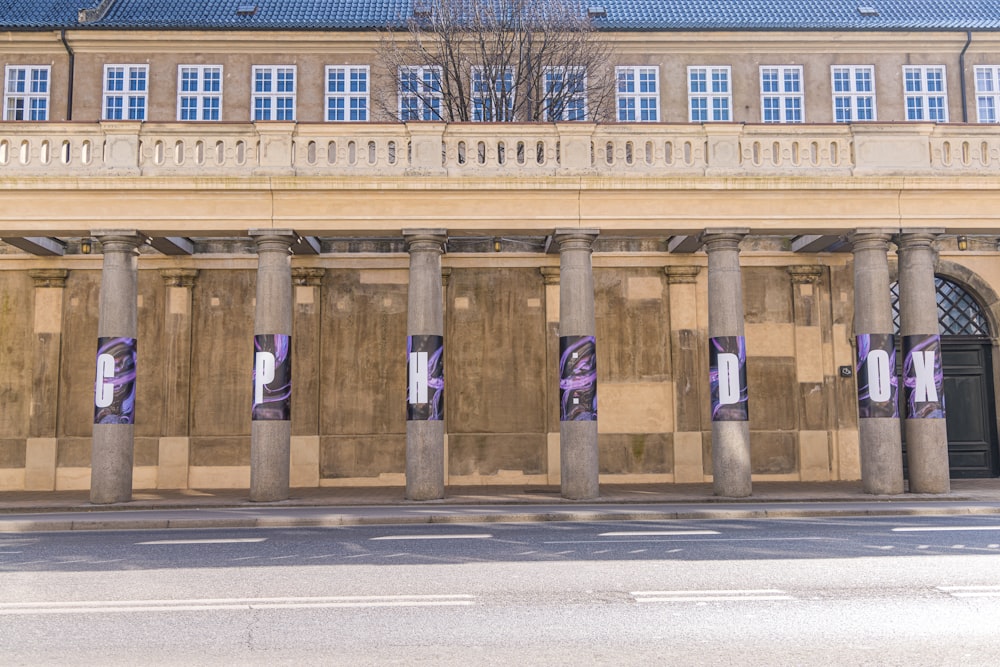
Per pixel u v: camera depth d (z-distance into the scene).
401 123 19.44
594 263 23.94
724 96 27.84
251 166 19.31
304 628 7.39
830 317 23.91
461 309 23.72
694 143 19.67
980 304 24.31
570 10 25.55
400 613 7.93
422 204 19.48
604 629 7.30
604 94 25.45
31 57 27.27
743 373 19.30
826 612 7.87
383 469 23.17
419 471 18.81
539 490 21.39
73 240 23.41
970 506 17.02
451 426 23.34
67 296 23.45
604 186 19.33
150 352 23.25
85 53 27.22
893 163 19.70
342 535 13.72
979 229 19.97
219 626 7.47
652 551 11.56
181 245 22.42
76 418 23.05
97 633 7.27
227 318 23.44
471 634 7.16
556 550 11.73
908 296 19.89
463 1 24.78
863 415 19.58
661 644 6.81
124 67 27.27
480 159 19.59
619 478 23.38
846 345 23.83
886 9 29.94
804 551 11.45
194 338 23.34
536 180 19.27
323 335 23.50
